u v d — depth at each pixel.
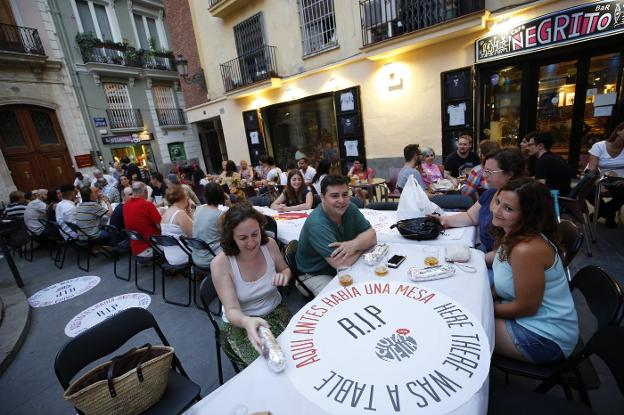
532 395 1.20
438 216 2.35
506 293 1.44
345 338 1.11
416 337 1.08
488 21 5.09
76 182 9.38
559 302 1.33
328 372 0.97
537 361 1.33
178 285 3.65
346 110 7.33
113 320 1.48
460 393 0.85
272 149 9.66
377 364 0.98
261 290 1.66
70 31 11.34
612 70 4.43
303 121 8.60
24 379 2.33
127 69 12.71
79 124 11.70
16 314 3.22
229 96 9.18
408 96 6.36
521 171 2.01
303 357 1.04
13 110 10.27
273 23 7.95
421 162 4.59
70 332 2.93
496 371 1.88
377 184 5.18
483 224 2.16
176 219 3.26
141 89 13.60
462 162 4.56
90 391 1.16
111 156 12.70
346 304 1.33
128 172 9.52
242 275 1.61
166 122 14.51
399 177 3.80
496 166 2.05
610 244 3.18
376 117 6.95
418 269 1.53
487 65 5.36
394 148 6.87
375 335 1.11
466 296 1.31
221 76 9.81
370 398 0.86
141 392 1.27
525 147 3.57
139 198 3.72
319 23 7.21
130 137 13.11
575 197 2.99
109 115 12.55
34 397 2.14
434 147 6.30
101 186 7.49
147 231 3.67
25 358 2.58
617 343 1.03
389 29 6.03
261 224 1.64
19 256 5.85
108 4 12.39
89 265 4.83
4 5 9.84
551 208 1.37
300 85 8.00
